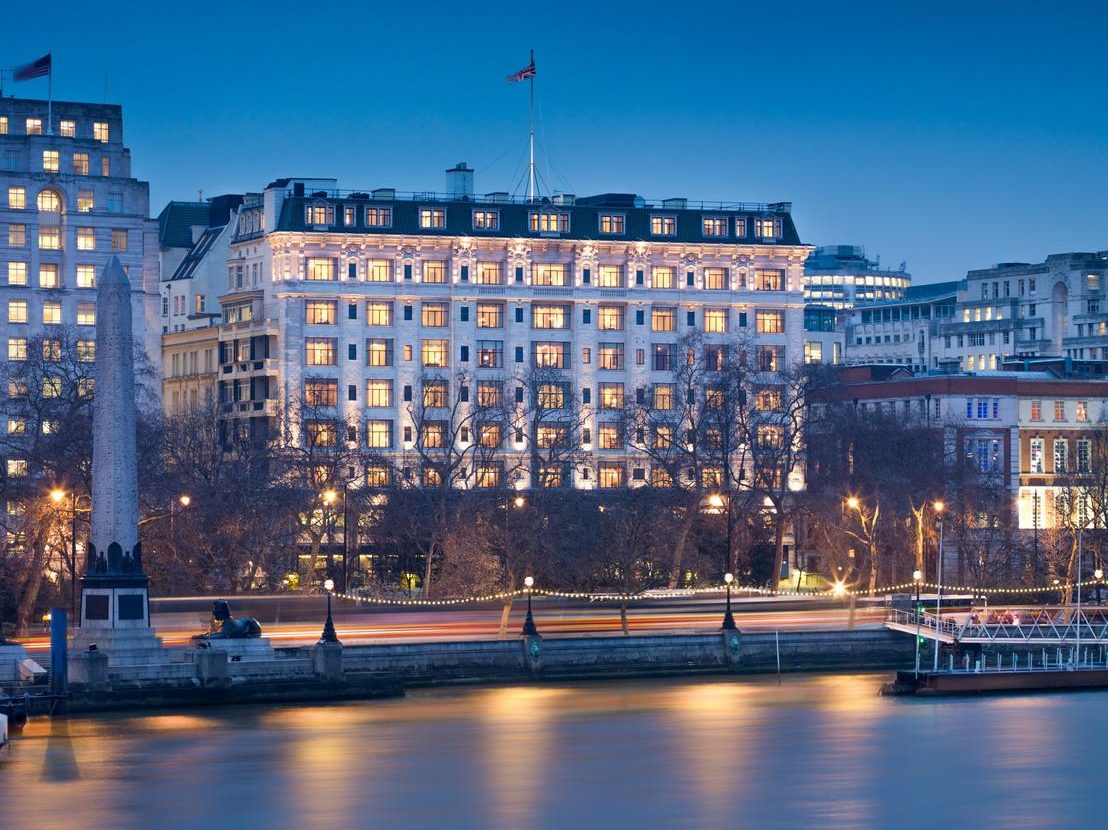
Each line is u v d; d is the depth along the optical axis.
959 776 150.75
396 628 199.88
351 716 172.75
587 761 155.25
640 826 135.00
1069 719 175.38
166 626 190.25
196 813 137.88
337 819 136.50
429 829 134.12
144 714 171.38
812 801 142.38
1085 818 138.00
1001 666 197.25
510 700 182.00
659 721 171.88
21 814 137.25
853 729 169.50
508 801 141.88
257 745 159.50
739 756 157.62
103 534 173.50
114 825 134.75
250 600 195.38
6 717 155.38
